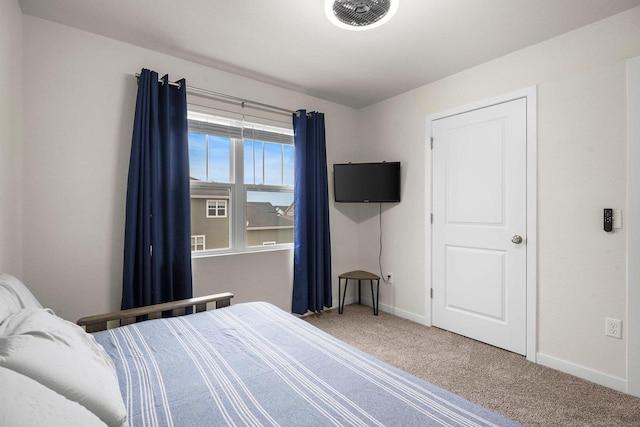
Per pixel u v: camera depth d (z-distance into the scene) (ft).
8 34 5.63
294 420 2.94
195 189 9.20
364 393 3.36
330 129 12.01
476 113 8.99
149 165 7.71
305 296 10.75
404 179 11.10
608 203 6.64
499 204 8.52
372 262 12.34
